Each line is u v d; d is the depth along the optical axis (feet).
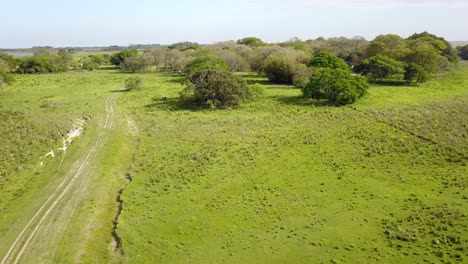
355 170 115.75
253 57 378.94
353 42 465.88
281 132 157.38
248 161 125.49
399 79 301.22
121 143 146.10
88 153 132.67
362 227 84.12
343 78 214.07
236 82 216.74
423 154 124.47
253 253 75.56
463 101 204.64
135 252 76.69
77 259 74.84
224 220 88.69
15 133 138.72
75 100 234.79
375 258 72.59
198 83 217.56
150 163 125.70
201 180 111.45
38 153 129.18
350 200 97.19
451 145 129.39
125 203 97.86
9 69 401.90
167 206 95.96
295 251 75.87
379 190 102.01
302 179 110.83
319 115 183.52
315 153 131.34
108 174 116.67
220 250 76.79
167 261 73.61
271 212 92.07
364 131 151.53
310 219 88.38
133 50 533.96
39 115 171.32
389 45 382.01
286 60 297.94
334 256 73.82
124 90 276.00
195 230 84.58
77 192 103.35
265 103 218.38
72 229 85.05
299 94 244.42
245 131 160.76
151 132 161.79
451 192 97.86
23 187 106.32
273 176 113.39
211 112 200.13
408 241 77.61
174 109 207.31
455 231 79.66
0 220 88.79
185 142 147.23
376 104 204.64
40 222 87.92
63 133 151.23
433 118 166.09
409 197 96.94
